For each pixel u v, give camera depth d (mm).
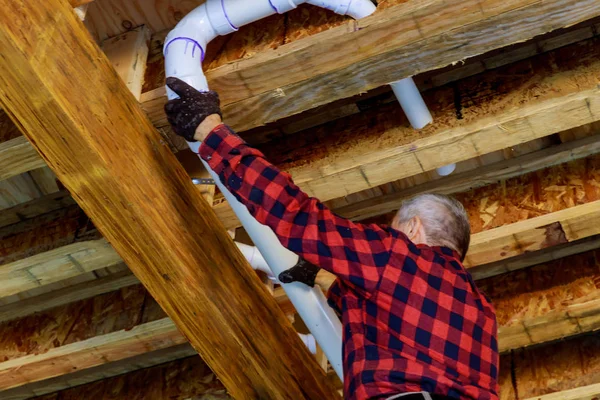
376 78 2566
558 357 3711
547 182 3279
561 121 2760
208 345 2754
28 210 3248
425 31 2451
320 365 3297
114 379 4004
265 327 2918
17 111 2158
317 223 2275
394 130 2910
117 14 2777
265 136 3105
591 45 2908
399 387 2219
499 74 2951
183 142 2783
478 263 3203
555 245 3393
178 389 3830
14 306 3545
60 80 2184
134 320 3357
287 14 2604
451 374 2242
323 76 2551
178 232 2561
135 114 2514
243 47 2586
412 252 2316
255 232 2715
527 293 3467
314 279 2770
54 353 3350
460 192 3416
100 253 3045
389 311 2271
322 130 3059
